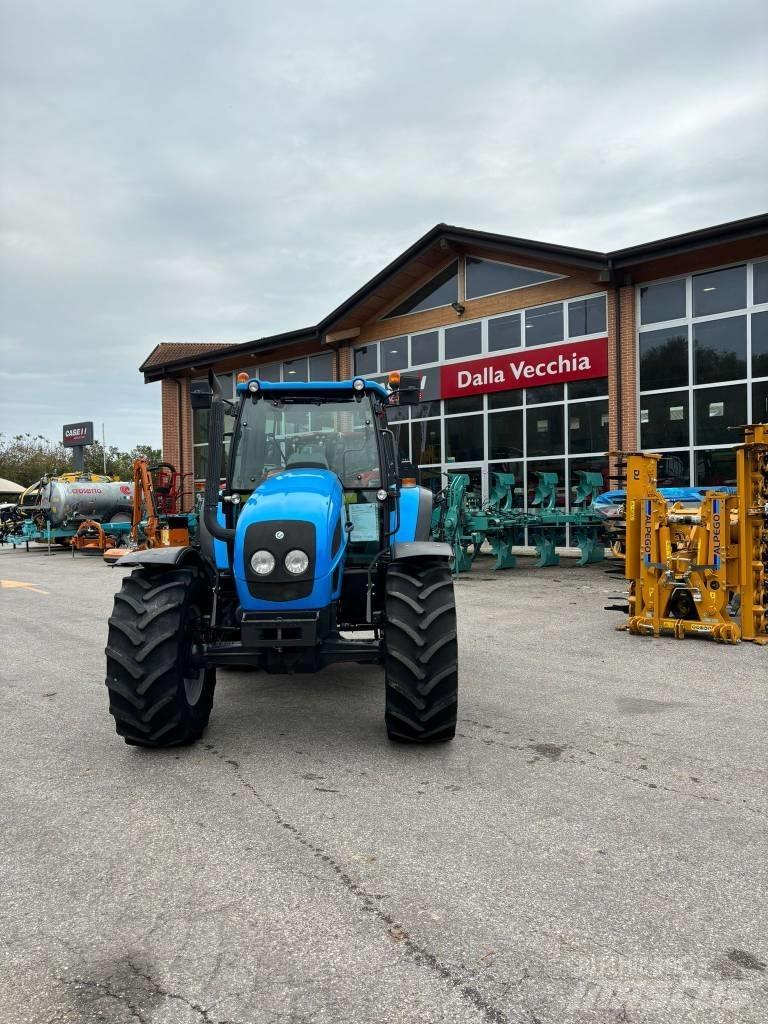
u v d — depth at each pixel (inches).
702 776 156.0
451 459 736.3
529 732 185.5
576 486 645.9
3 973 93.8
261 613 164.6
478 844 126.0
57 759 172.1
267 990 89.7
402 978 91.4
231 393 952.9
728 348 556.4
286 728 191.8
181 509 726.5
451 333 730.8
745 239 521.3
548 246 617.6
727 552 297.4
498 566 573.0
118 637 170.4
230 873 117.5
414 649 167.3
